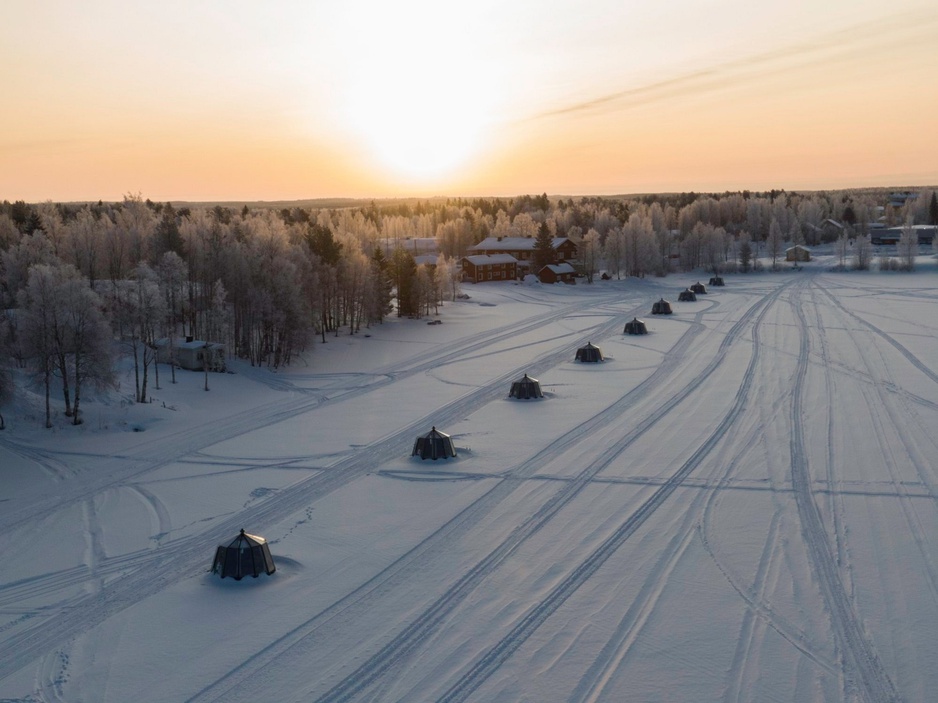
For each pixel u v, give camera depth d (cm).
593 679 2330
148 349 8138
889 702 2191
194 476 4650
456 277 16062
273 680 2366
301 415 6322
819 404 5950
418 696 2258
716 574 3044
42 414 5897
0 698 2303
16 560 3419
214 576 3161
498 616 2738
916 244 18438
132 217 15038
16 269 9375
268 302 8588
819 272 19038
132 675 2419
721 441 4997
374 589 2991
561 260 19850
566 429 5466
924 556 3180
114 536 3684
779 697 2225
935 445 4812
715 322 11169
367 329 11369
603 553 3275
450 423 5819
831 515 3662
